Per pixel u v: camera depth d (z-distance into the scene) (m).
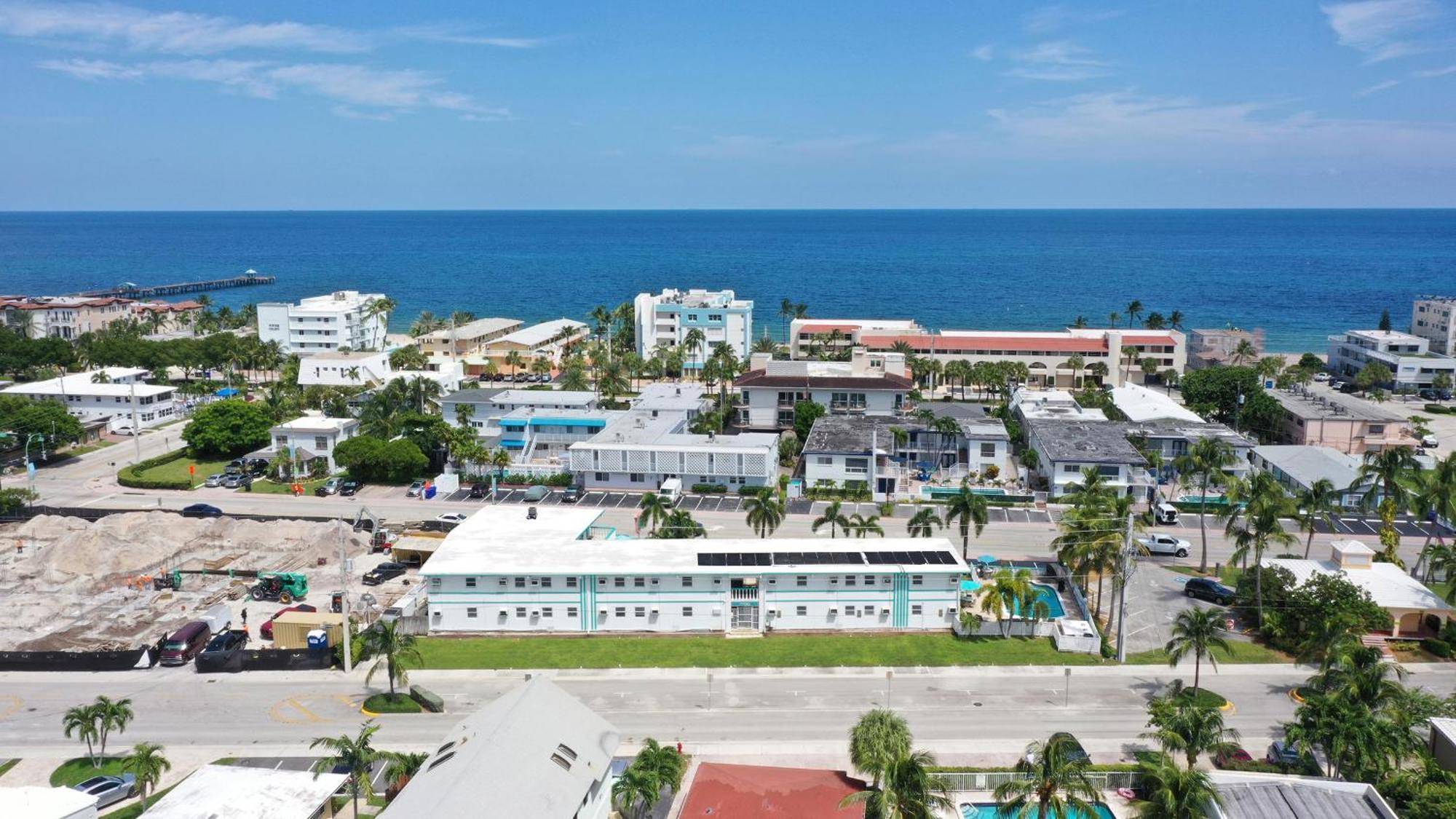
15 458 146.00
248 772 58.28
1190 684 78.12
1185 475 104.31
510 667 81.88
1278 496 88.31
